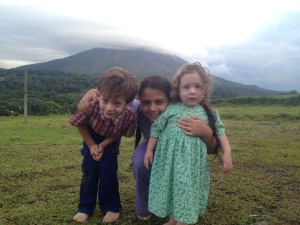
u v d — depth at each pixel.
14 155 3.01
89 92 1.38
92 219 1.46
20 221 1.42
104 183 1.46
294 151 3.40
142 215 1.44
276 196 1.84
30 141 4.14
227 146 1.31
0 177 2.17
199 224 1.42
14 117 10.55
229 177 2.21
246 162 2.77
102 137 1.47
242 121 9.45
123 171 2.37
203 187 1.30
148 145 1.35
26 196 1.77
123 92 1.23
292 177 2.28
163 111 1.37
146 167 1.33
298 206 1.69
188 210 1.21
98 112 1.35
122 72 1.27
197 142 1.27
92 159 1.46
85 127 1.43
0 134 4.87
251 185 2.03
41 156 2.98
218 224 1.43
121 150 3.33
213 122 1.33
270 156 3.06
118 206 1.50
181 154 1.24
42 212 1.53
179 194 1.22
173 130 1.28
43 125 6.59
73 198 1.74
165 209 1.24
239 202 1.71
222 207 1.63
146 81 1.35
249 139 4.50
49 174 2.28
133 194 1.82
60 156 2.98
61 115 12.38
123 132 1.43
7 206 1.61
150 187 1.29
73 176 2.21
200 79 1.28
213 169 2.46
